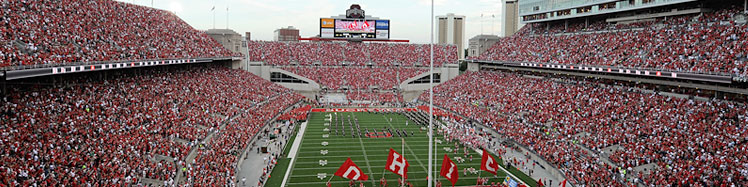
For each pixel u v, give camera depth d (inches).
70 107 1189.1
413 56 3565.5
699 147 1215.6
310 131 2042.3
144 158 1107.9
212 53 2378.2
